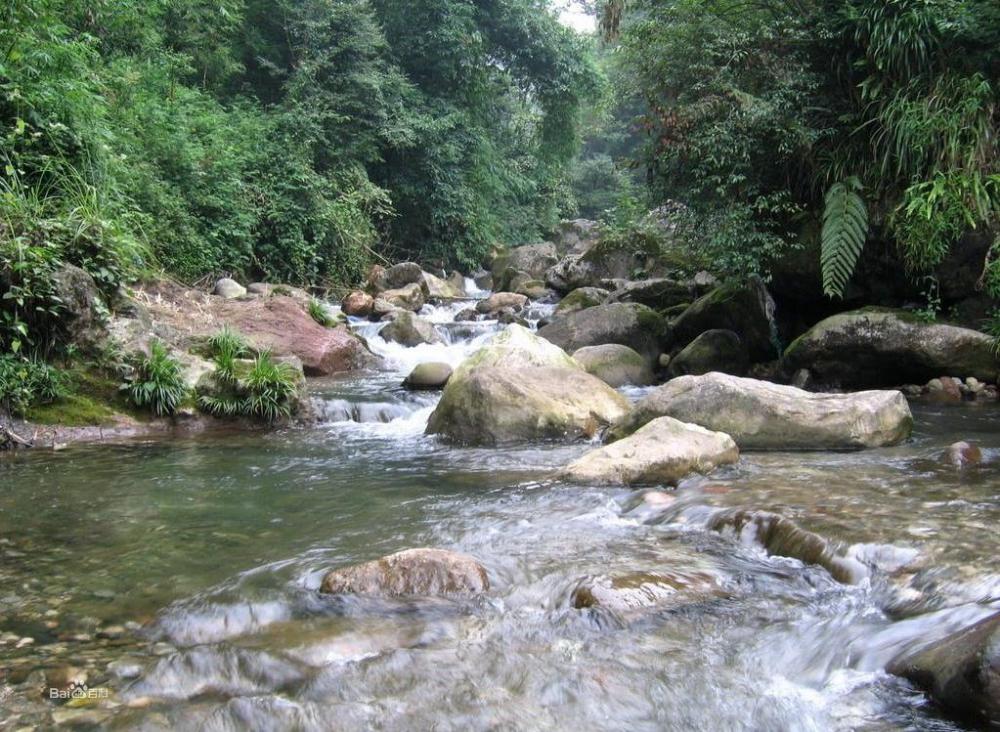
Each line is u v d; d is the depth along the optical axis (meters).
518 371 7.02
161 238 12.18
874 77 8.60
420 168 20.53
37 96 8.30
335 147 18.52
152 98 13.34
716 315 10.04
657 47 9.52
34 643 2.85
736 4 9.27
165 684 2.56
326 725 2.34
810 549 3.54
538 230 26.38
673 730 2.32
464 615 3.08
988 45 8.08
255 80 18.91
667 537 3.97
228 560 3.70
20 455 6.08
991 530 3.58
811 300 9.92
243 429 7.23
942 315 8.79
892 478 4.74
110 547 3.90
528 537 4.00
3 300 6.60
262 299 10.65
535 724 2.34
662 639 2.87
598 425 6.75
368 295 14.69
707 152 9.04
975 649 2.30
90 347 7.16
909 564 3.26
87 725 2.32
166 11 15.19
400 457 6.04
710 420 6.01
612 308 10.59
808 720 2.35
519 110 26.56
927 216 7.66
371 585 3.27
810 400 6.03
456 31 21.03
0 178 7.67
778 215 9.48
